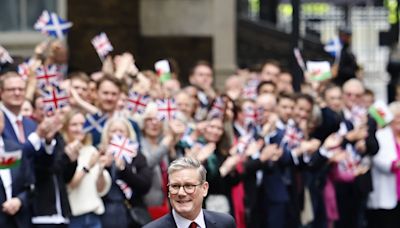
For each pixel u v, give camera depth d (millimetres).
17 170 18703
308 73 27797
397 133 26297
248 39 40875
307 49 40438
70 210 19594
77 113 19875
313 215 24906
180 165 14367
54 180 19312
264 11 45344
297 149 24000
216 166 21422
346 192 25953
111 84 20906
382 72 50656
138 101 21938
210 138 21562
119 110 21234
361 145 25734
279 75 28188
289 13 54000
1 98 19047
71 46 34625
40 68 20750
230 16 37125
